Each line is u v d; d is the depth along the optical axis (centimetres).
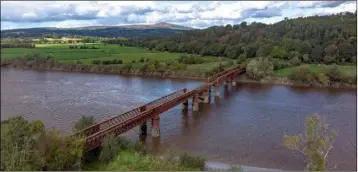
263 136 5262
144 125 5284
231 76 10494
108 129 4147
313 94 8944
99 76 12488
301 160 4275
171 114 6719
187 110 7112
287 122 6094
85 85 10356
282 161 4256
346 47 10956
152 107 5475
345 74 10025
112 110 7038
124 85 10431
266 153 4534
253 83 10888
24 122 3403
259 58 11844
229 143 4947
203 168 3728
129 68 13288
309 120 3675
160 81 11356
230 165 4081
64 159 3372
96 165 3584
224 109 7269
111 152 3669
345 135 5153
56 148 3388
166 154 4400
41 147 3309
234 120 6291
